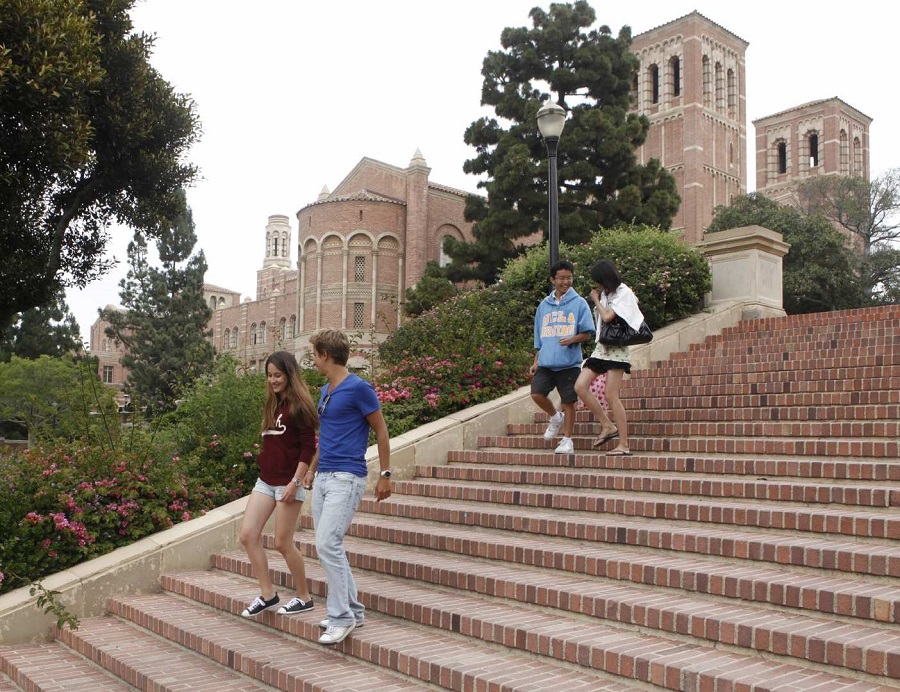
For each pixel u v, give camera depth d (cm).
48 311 4041
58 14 1030
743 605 409
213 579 661
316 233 4831
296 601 520
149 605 627
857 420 680
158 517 733
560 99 3172
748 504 561
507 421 923
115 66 1224
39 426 904
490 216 3011
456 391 968
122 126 1220
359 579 567
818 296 3738
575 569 497
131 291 4375
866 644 329
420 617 476
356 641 452
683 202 5919
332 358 480
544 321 764
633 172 3055
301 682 420
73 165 1080
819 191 4756
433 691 398
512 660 406
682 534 494
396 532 632
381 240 4791
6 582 648
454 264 3188
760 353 998
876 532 452
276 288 7738
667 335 1128
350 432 468
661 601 421
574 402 751
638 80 6297
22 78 987
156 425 918
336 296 4750
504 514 609
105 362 7769
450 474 788
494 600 489
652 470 675
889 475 548
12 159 1080
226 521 728
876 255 4209
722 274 1280
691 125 5903
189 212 4516
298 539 687
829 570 424
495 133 3206
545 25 3206
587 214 2908
